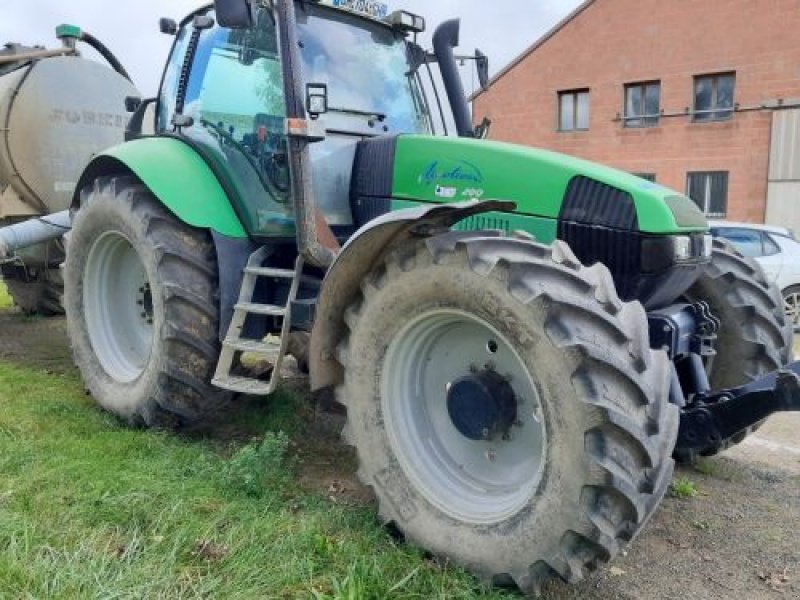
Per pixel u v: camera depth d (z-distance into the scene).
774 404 2.92
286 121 3.69
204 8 4.64
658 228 3.27
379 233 2.98
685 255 3.40
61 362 5.95
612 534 2.55
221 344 4.07
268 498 3.42
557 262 2.79
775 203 19.00
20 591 2.52
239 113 4.22
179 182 4.15
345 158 4.20
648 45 20.52
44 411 4.48
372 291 3.13
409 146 3.96
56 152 6.84
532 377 2.67
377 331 3.13
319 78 4.21
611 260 3.37
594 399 2.51
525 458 3.01
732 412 3.00
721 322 4.05
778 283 9.94
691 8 19.67
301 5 4.23
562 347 2.56
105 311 4.74
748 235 10.17
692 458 4.15
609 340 2.61
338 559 2.91
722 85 19.70
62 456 3.72
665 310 3.49
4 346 6.45
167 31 4.83
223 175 4.22
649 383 2.63
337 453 4.25
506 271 2.69
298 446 4.34
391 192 4.02
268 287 4.20
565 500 2.59
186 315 4.02
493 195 3.64
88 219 4.57
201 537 2.99
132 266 4.70
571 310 2.60
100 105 7.11
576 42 21.78
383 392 3.15
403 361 3.15
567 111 22.52
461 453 3.17
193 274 4.07
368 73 4.46
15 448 3.80
